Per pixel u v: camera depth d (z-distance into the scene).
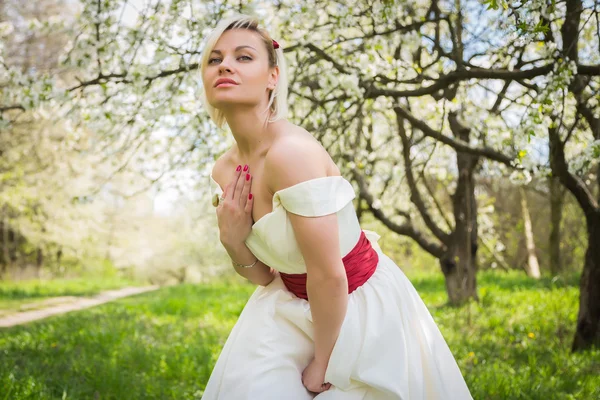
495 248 14.35
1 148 13.77
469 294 8.30
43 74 4.80
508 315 6.73
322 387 1.87
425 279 13.10
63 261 25.67
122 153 5.66
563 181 4.80
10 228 20.50
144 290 21.31
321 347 1.84
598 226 4.90
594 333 4.94
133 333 6.66
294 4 4.64
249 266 2.05
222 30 1.85
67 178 15.41
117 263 28.50
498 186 15.38
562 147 4.55
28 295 15.81
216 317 8.57
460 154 8.23
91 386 4.07
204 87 1.88
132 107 5.18
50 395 3.73
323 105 5.00
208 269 23.00
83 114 5.05
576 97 4.37
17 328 7.61
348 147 6.99
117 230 27.36
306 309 1.91
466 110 6.13
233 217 1.92
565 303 6.91
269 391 1.83
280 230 1.81
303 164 1.75
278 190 1.79
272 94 1.90
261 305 2.01
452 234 8.54
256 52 1.84
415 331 1.96
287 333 1.93
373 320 1.88
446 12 4.83
